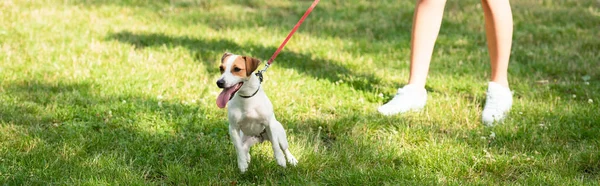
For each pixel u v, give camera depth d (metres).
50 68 6.42
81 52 7.09
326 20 9.35
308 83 6.21
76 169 4.06
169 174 4.06
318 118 5.26
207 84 6.11
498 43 5.34
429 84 6.37
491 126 5.06
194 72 6.50
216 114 5.29
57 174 3.99
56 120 5.10
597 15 9.51
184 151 4.45
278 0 10.70
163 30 8.38
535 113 5.36
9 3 9.22
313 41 8.09
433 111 5.42
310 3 10.60
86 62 6.67
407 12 9.77
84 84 5.98
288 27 8.86
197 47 7.56
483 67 7.01
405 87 5.49
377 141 4.74
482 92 6.09
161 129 4.90
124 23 8.66
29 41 7.37
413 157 4.38
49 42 7.40
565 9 9.90
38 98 5.56
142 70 6.47
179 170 4.08
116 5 9.78
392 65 7.13
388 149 4.55
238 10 9.83
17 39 7.44
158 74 6.34
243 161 4.03
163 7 9.88
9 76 6.11
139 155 4.36
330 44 7.98
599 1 10.49
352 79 6.40
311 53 7.47
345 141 4.72
